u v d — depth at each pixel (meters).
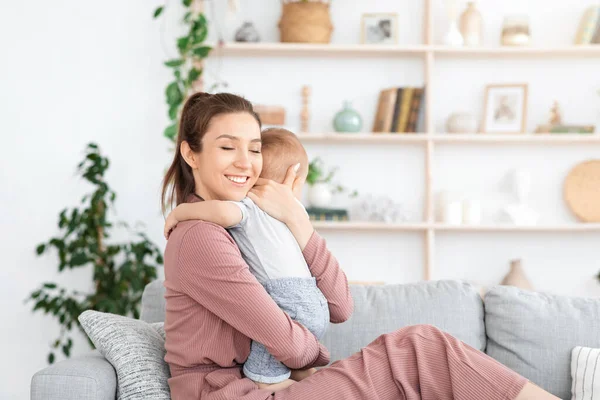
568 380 2.04
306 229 1.75
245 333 1.58
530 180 3.95
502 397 1.49
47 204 3.86
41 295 3.80
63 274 3.84
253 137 1.72
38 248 3.62
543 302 2.16
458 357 1.56
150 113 3.91
